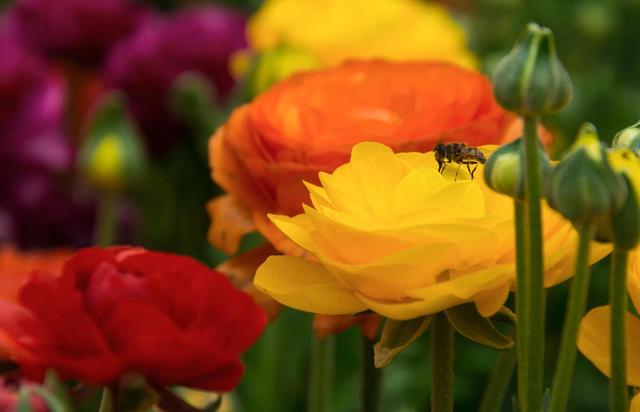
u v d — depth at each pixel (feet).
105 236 4.08
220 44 5.27
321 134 2.86
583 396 4.37
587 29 5.66
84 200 5.00
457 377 4.35
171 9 7.29
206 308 2.57
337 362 4.14
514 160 2.32
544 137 3.04
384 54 4.86
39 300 2.56
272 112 2.91
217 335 2.53
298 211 2.82
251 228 2.94
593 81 5.43
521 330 2.36
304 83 3.02
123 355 2.49
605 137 5.33
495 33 5.91
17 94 4.99
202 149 4.75
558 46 5.79
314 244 2.50
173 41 5.24
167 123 5.06
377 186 2.48
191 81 4.48
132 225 4.93
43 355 2.52
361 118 2.88
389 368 4.00
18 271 2.87
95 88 5.52
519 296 2.36
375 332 2.84
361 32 4.89
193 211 4.99
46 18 5.72
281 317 4.13
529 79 2.28
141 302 2.55
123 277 2.56
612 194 2.24
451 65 3.09
